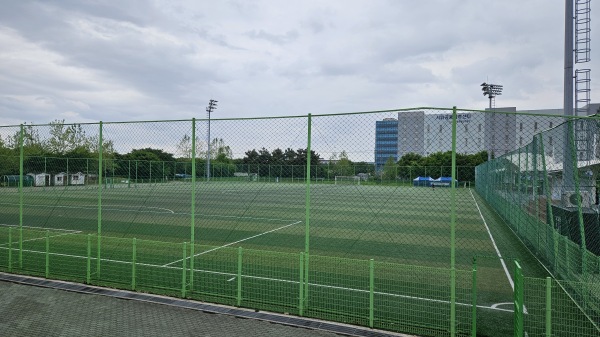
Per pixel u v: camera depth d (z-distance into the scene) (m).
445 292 9.51
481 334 7.15
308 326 7.29
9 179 31.80
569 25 16.30
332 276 10.66
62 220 21.59
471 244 16.52
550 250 12.00
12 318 7.59
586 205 11.62
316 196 29.53
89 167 37.25
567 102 16.30
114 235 17.50
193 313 7.87
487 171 32.12
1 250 13.46
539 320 7.83
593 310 7.85
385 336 6.92
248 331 7.06
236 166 30.00
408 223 21.75
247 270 11.14
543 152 12.02
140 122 9.55
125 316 7.69
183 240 16.58
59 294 8.91
